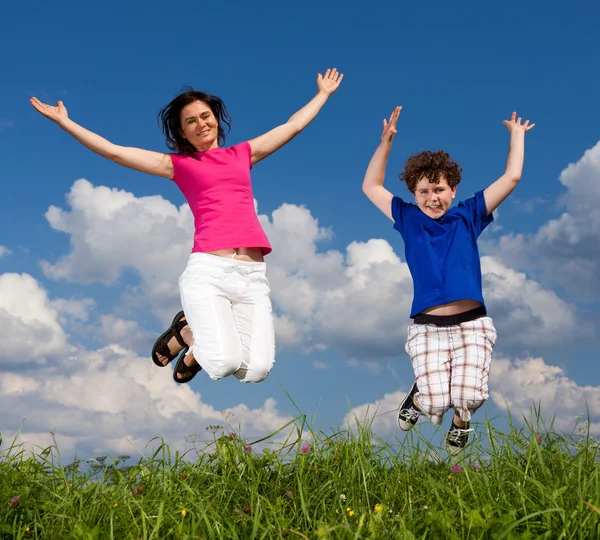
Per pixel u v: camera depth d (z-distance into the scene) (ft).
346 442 12.46
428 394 13.23
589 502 8.51
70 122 12.53
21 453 12.21
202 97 13.67
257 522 9.09
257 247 13.15
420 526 9.08
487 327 13.41
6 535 9.75
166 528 9.66
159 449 12.14
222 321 12.59
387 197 15.20
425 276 13.78
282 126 14.17
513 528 8.52
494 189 14.26
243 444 12.37
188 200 13.51
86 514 10.15
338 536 8.87
